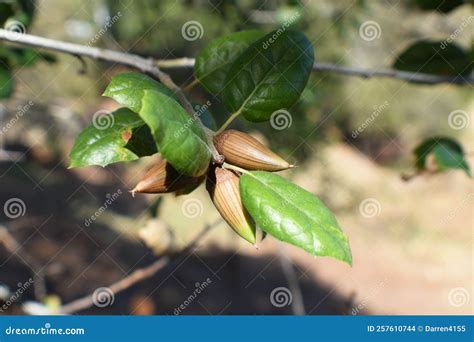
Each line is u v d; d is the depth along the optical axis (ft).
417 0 10.90
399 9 25.75
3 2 10.84
